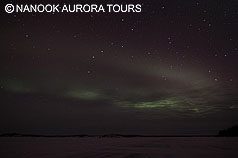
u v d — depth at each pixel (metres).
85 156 8.71
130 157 8.27
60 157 8.34
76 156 8.72
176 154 9.36
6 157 8.48
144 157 8.23
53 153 10.15
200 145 16.66
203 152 10.38
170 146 15.53
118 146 15.95
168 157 8.19
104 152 10.56
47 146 16.61
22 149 13.09
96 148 13.69
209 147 14.16
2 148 14.20
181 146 15.44
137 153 9.93
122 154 9.47
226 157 8.19
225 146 15.21
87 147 14.88
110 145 17.56
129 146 15.84
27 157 8.41
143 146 15.71
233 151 10.95
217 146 15.20
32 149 13.02
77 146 16.33
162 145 16.98
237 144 18.00
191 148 13.27
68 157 8.34
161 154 9.39
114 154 9.48
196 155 8.91
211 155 8.89
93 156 8.70
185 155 8.92
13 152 10.85
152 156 8.57
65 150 12.07
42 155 9.20
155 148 13.39
